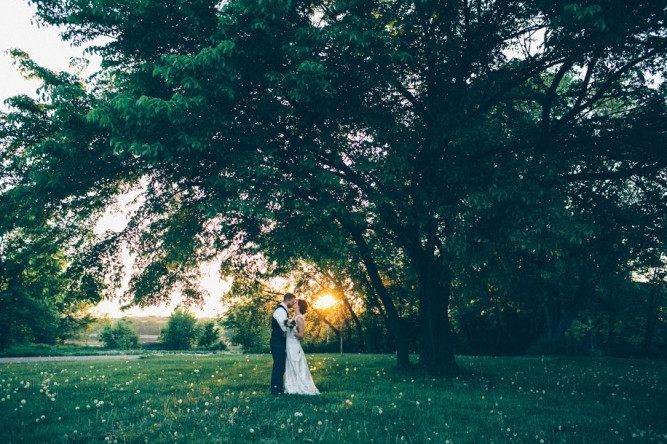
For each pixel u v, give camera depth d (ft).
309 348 137.39
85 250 40.55
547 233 29.45
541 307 94.68
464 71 37.01
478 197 27.96
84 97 30.58
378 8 34.86
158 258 42.50
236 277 48.62
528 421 19.74
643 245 37.01
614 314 108.37
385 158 31.42
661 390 31.96
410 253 40.83
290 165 30.48
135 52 31.48
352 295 67.36
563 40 30.30
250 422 18.04
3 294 110.01
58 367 46.39
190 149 27.02
